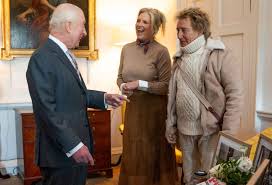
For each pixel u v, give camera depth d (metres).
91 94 2.01
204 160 1.86
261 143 1.33
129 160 2.49
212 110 1.82
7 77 3.50
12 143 3.59
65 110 1.64
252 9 2.57
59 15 1.67
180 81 1.93
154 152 2.45
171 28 3.70
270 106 2.50
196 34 1.85
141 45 2.44
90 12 3.75
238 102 1.76
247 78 2.64
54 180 1.69
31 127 3.12
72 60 1.77
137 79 2.42
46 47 1.64
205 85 1.83
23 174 3.21
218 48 1.81
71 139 1.54
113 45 3.86
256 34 2.54
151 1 3.99
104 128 3.46
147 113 2.41
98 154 3.45
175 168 2.56
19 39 3.47
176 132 2.06
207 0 3.05
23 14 3.46
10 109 3.55
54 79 1.60
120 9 3.95
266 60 2.52
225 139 1.46
